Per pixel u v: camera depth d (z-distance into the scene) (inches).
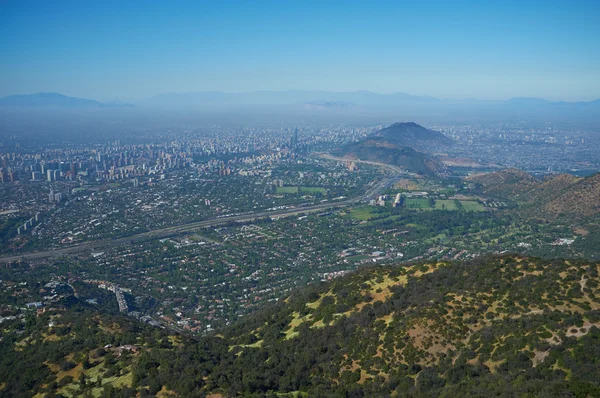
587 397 2657.5
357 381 3570.4
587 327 3297.2
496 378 3075.8
